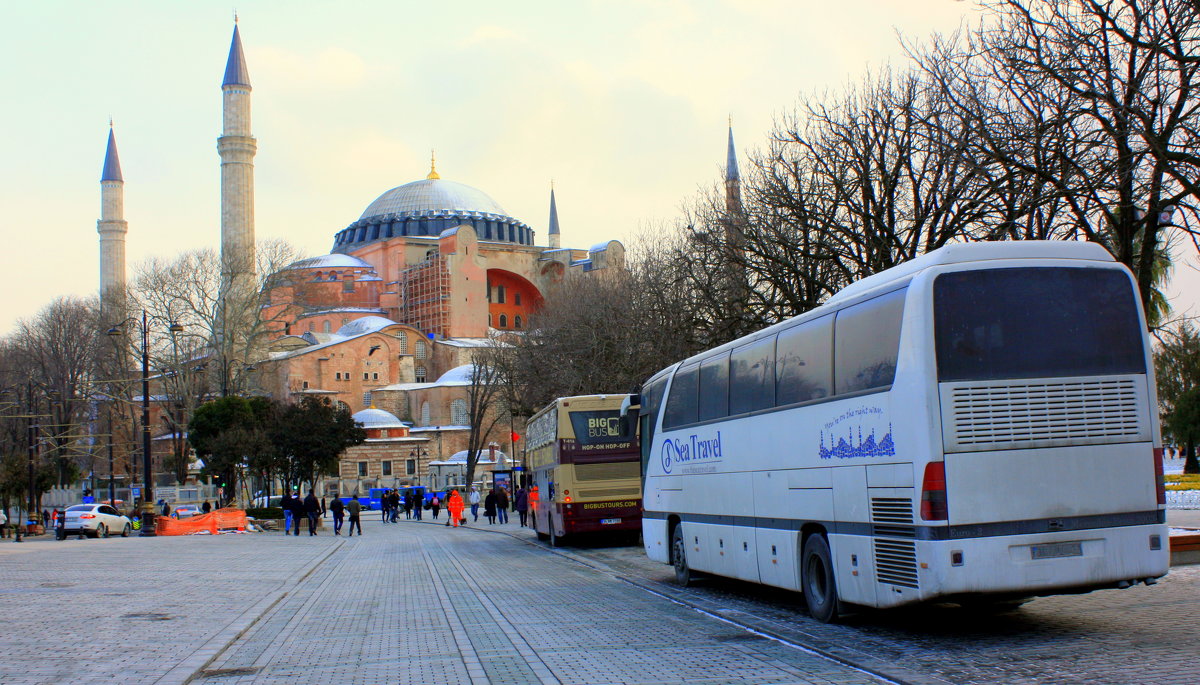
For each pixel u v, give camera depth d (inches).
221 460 2288.4
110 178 5275.6
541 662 415.8
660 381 803.4
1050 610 530.3
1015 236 924.6
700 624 527.2
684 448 735.1
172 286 3161.9
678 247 1780.3
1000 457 422.6
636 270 2155.5
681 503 740.7
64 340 3693.4
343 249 6136.8
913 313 430.6
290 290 3590.1
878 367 456.8
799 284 1213.1
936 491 416.2
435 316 5251.0
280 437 2388.0
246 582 816.3
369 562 1102.4
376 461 4397.1
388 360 4933.6
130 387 3208.7
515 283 5649.6
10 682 381.7
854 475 477.7
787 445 554.3
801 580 543.2
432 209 5994.1
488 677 384.5
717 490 664.4
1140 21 740.0
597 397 1218.6
